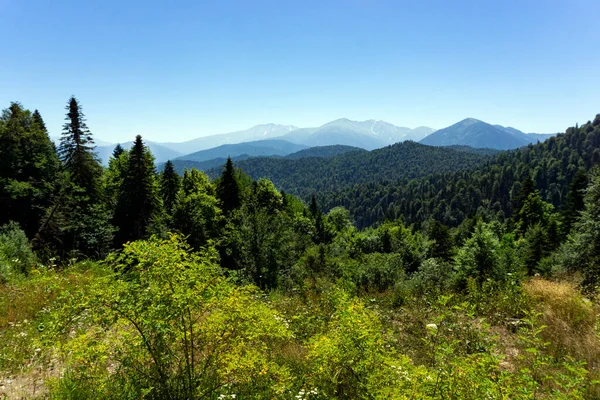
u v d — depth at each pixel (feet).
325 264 81.25
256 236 84.89
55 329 11.53
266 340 19.17
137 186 118.01
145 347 11.44
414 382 10.13
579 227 67.26
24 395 13.50
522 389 10.02
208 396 11.80
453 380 9.82
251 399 11.96
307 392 12.59
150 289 11.22
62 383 12.53
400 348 18.43
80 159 117.60
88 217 92.53
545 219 175.32
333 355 12.56
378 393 10.77
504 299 25.79
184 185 158.51
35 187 108.06
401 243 158.40
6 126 110.93
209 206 109.40
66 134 117.91
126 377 12.04
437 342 16.08
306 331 22.06
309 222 194.80
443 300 16.14
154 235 12.37
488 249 66.28
